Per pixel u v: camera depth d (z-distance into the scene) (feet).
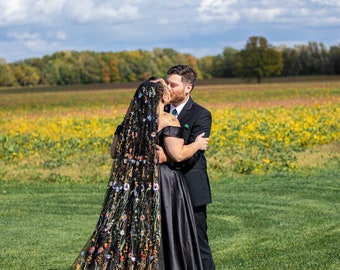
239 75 375.04
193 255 16.16
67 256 23.29
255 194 34.60
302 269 20.85
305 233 25.99
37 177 41.37
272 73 372.58
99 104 170.40
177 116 17.58
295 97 166.81
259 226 27.45
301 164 44.19
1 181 40.60
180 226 16.15
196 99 175.42
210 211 30.60
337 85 247.70
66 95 239.09
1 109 156.15
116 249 15.87
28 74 390.01
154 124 16.26
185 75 17.47
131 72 398.42
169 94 16.80
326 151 50.39
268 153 47.80
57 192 36.83
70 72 393.50
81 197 35.29
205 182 17.04
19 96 240.73
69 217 30.22
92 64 395.34
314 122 68.90
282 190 35.45
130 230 15.96
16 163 48.03
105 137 62.49
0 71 387.34
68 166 45.01
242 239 25.27
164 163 16.43
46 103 183.93
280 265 21.35
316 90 207.92
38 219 29.78
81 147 57.62
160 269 15.85
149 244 15.84
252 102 142.82
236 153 48.06
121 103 173.47
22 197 35.42
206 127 17.40
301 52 410.72
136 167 16.20
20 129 76.38
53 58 412.98
